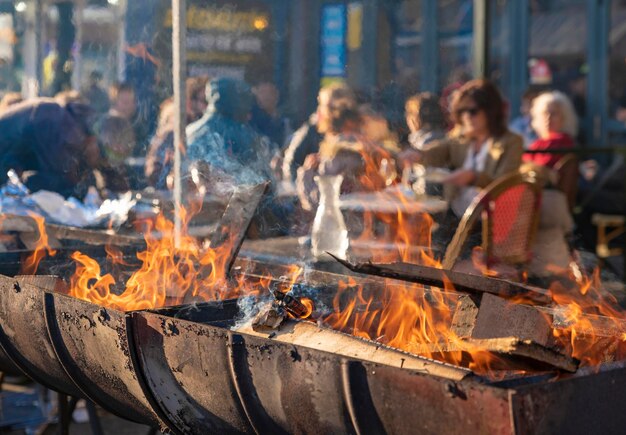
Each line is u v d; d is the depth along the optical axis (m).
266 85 5.97
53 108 4.46
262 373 1.53
